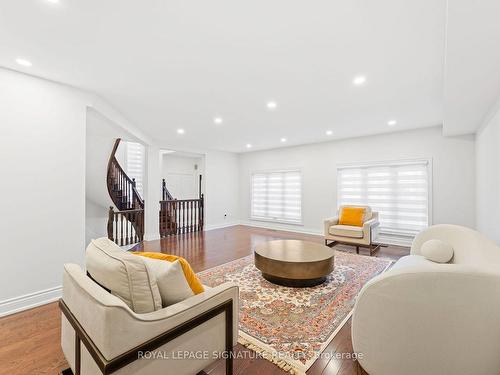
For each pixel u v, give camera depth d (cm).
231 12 156
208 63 220
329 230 444
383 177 498
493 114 274
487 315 121
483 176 337
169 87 271
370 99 308
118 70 232
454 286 124
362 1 146
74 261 264
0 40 182
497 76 201
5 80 222
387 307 136
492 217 291
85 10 152
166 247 469
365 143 518
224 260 381
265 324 200
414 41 187
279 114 368
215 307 131
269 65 224
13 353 167
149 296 118
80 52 200
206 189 679
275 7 151
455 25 137
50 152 248
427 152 443
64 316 136
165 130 470
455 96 244
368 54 206
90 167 525
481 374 124
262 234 600
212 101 314
